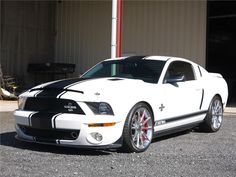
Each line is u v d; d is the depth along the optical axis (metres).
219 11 17.05
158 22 17.52
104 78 7.26
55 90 6.64
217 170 5.73
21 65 19.14
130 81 7.02
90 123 6.19
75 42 19.81
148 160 6.24
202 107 8.54
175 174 5.48
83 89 6.47
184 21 16.95
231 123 10.53
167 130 7.54
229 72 18.00
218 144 7.63
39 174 5.39
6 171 5.51
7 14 18.56
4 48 18.45
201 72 8.80
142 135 6.82
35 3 19.56
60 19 20.22
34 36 19.62
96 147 6.27
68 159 6.23
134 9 18.02
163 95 7.25
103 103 6.33
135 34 18.02
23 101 6.87
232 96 17.97
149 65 7.77
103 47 19.06
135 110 6.62
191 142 7.80
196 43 16.70
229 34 17.72
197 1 16.66
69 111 6.38
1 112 12.15
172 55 17.19
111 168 5.73
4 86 17.05
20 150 6.82
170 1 17.20
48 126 6.38
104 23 19.05
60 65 18.81
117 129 6.36
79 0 19.67
